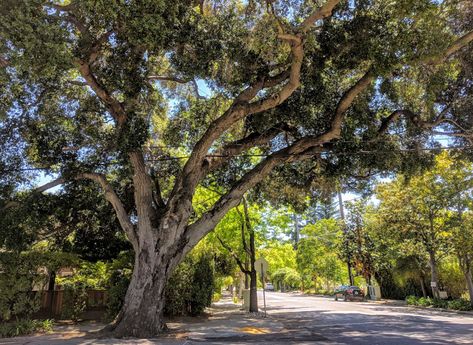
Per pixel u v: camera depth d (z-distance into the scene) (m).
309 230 54.47
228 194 15.41
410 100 16.17
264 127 15.81
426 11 10.16
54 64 9.27
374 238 36.03
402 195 26.47
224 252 26.16
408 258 31.88
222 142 19.62
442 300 27.03
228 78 13.59
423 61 11.49
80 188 19.69
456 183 24.62
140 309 13.48
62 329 15.67
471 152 18.77
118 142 13.00
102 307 20.00
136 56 12.18
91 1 9.55
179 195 14.63
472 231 23.42
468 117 16.64
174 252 14.28
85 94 15.62
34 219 17.47
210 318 20.55
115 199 15.16
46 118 14.86
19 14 8.29
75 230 22.17
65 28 10.05
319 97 14.98
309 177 19.44
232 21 11.55
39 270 17.56
